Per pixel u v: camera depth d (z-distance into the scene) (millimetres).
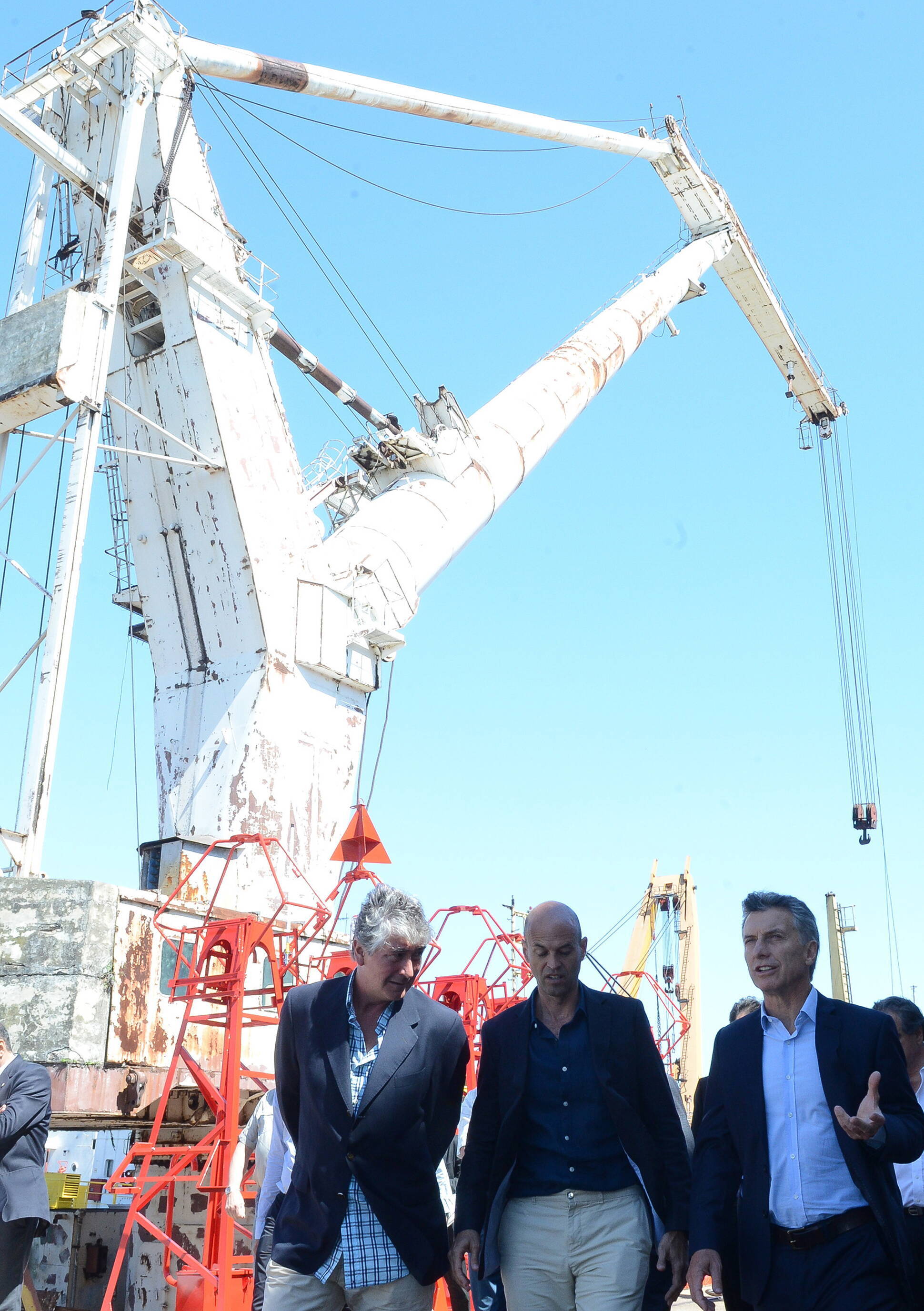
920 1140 5270
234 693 20094
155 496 21250
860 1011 5578
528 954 5742
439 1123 5645
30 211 21562
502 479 28922
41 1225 8297
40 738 15367
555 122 35531
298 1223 5391
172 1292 12695
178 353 20875
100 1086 13438
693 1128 6695
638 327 37594
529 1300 5594
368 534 24875
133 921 14414
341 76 24656
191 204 21031
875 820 43969
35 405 17203
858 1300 5020
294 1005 5820
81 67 20609
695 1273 5258
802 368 52438
